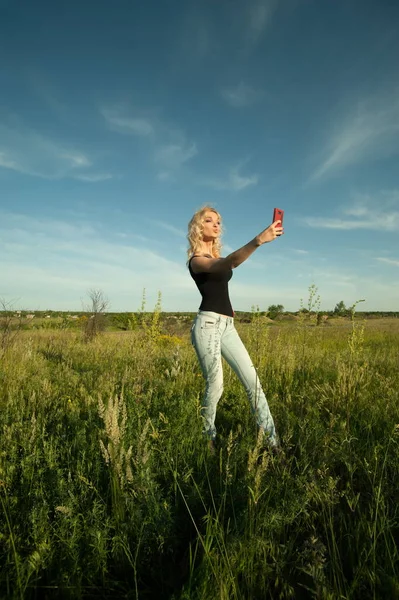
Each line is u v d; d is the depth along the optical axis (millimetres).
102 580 1812
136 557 1865
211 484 2506
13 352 8016
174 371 5285
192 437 3066
